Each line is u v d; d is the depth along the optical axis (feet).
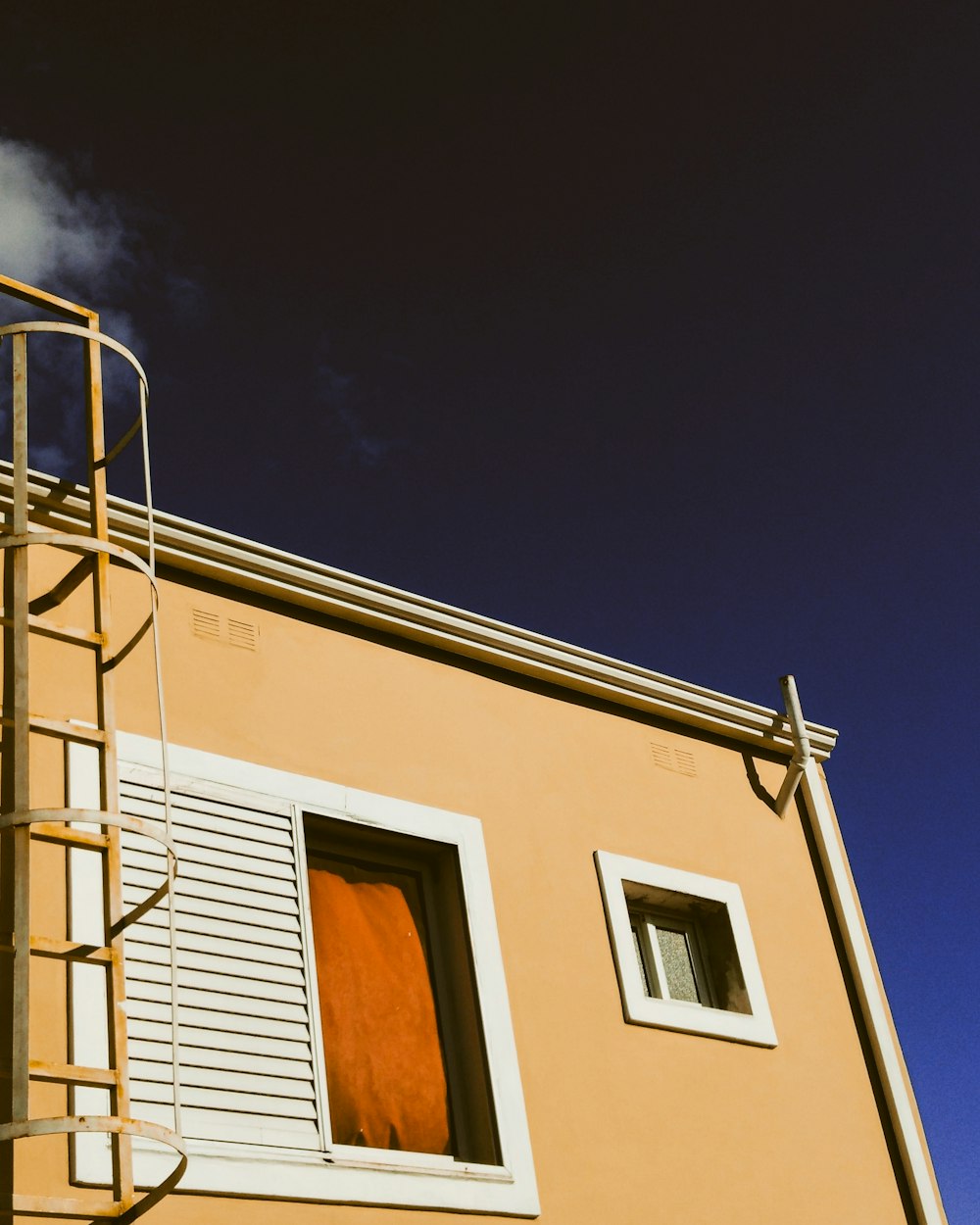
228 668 23.29
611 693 28.45
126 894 20.02
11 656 20.71
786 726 30.86
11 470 21.79
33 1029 18.30
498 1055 22.59
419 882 24.21
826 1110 26.35
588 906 25.43
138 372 21.01
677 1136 23.98
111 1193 17.74
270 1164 19.27
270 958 21.02
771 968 27.45
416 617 25.99
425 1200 20.40
